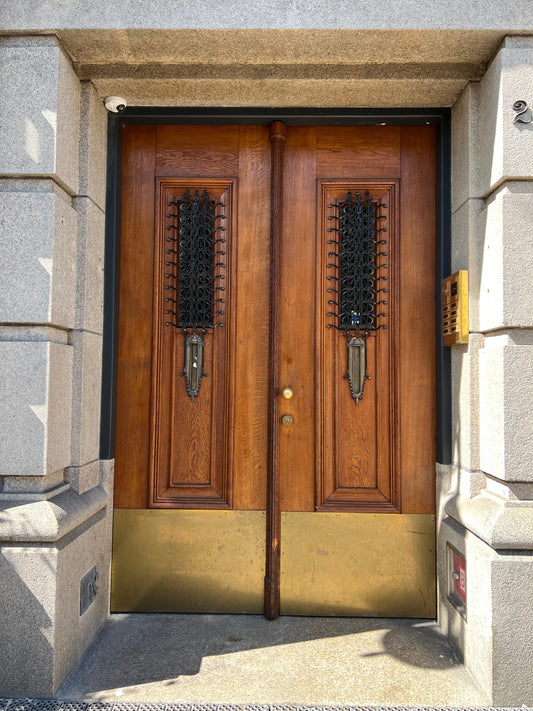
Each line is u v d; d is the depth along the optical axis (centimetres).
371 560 268
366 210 277
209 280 276
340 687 208
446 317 256
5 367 208
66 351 226
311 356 275
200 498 271
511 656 199
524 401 211
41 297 211
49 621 199
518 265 214
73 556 217
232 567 268
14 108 214
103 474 259
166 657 227
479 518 216
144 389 274
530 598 201
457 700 202
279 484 269
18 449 207
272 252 272
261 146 279
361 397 274
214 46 228
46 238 212
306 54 233
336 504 270
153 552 269
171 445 272
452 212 261
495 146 221
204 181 277
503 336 219
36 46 218
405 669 222
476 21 216
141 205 278
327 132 279
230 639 243
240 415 273
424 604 267
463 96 248
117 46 227
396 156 279
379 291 276
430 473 271
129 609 268
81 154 240
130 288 277
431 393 273
